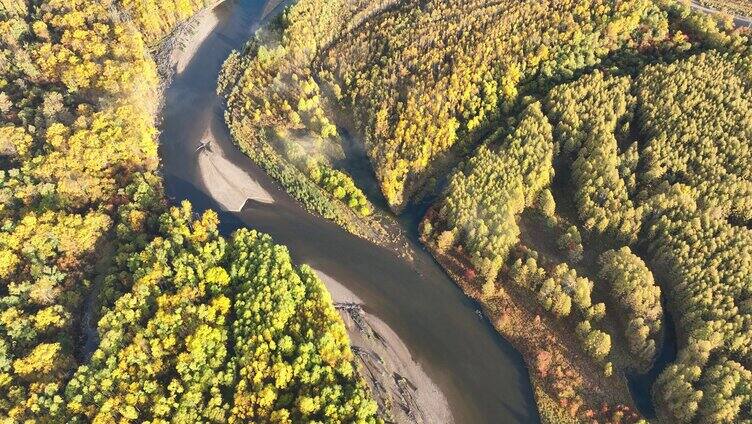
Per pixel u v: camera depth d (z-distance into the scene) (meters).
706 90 154.62
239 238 137.12
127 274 129.38
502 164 147.88
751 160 142.00
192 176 162.62
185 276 127.56
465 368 126.00
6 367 114.44
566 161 156.88
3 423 106.19
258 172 163.75
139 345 114.25
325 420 106.38
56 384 111.06
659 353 126.44
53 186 142.88
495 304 135.38
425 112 162.88
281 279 126.69
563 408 118.69
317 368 112.88
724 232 130.88
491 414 119.62
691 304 124.25
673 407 113.88
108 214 142.88
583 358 125.19
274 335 118.19
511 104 166.25
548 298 128.62
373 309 135.50
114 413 108.12
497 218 138.62
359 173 163.50
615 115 155.38
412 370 125.06
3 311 121.88
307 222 152.88
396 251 147.00
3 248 129.62
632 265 127.62
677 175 146.25
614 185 142.12
